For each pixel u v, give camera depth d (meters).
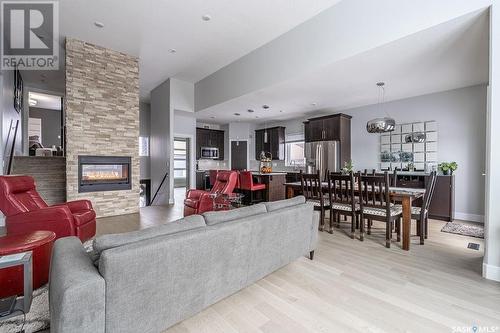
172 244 1.40
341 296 1.94
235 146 9.04
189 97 6.64
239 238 1.79
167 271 1.39
